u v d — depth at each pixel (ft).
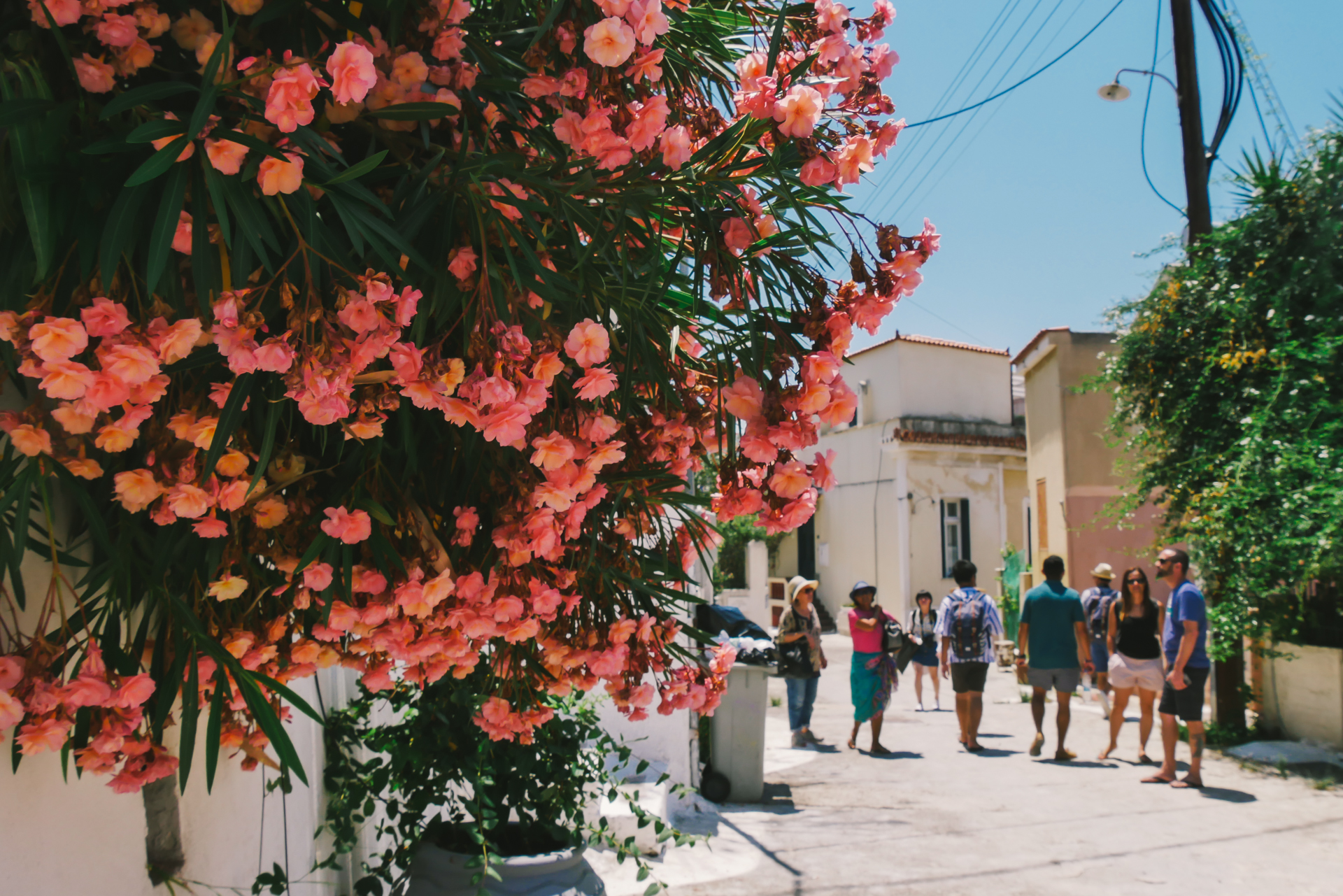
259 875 7.67
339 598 4.87
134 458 4.37
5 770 4.48
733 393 4.90
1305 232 25.86
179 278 3.98
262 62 3.82
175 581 4.68
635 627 6.32
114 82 3.89
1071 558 49.06
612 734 20.21
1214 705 30.04
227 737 5.19
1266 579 25.23
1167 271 29.45
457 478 5.58
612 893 15.40
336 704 11.41
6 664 3.76
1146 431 30.40
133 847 5.79
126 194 3.43
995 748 29.45
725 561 74.13
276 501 4.62
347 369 3.70
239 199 3.56
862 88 5.51
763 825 20.06
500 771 9.87
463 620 5.01
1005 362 82.02
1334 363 25.05
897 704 40.37
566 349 4.50
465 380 4.23
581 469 4.86
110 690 3.85
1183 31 31.60
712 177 4.82
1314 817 20.59
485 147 4.36
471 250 4.39
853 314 5.08
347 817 9.78
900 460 74.54
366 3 4.44
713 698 6.78
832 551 84.79
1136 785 23.85
